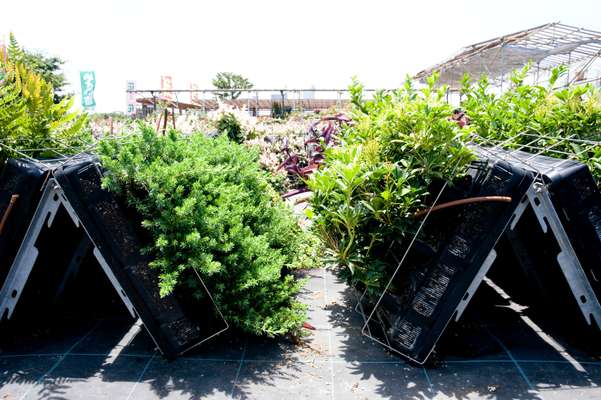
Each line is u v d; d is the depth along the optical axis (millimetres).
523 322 3357
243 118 9273
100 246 2549
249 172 4078
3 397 2361
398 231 2979
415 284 2799
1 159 3170
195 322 2791
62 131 3748
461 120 4742
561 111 3955
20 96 3582
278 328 2953
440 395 2410
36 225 2619
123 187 2721
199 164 3057
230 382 2531
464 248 2586
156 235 2686
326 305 3713
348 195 2814
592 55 15680
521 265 3338
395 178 2840
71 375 2590
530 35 13891
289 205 4840
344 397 2395
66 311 3578
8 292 2691
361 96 4090
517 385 2496
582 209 2562
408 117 2918
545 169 2699
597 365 2703
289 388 2479
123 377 2576
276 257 3484
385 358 2826
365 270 2957
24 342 3020
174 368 2678
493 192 2568
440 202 3035
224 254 3006
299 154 7473
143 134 3137
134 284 2609
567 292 3018
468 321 3340
